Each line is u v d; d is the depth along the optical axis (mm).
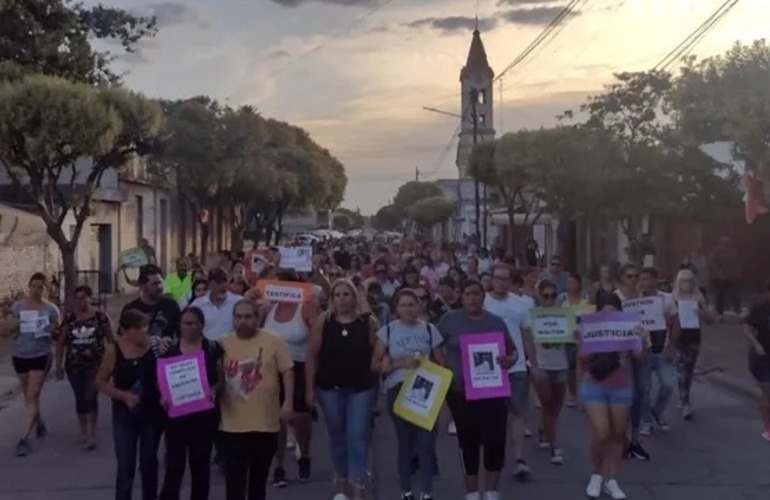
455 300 14727
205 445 8609
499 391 9203
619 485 10594
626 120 30281
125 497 8938
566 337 11305
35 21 32125
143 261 23797
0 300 27953
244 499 8609
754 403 15898
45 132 23234
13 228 29281
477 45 75500
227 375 8516
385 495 10281
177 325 10852
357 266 22297
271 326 10805
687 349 14383
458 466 11609
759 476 11047
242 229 59531
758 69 19250
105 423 14422
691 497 10188
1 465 11906
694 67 21219
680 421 14336
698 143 22531
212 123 45969
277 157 62312
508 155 42219
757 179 20188
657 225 36500
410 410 9281
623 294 13125
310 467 11281
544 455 12062
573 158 31328
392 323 9500
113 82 33531
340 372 9367
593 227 46906
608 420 9812
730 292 27656
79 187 34812
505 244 65312
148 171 45375
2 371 20078
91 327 12625
